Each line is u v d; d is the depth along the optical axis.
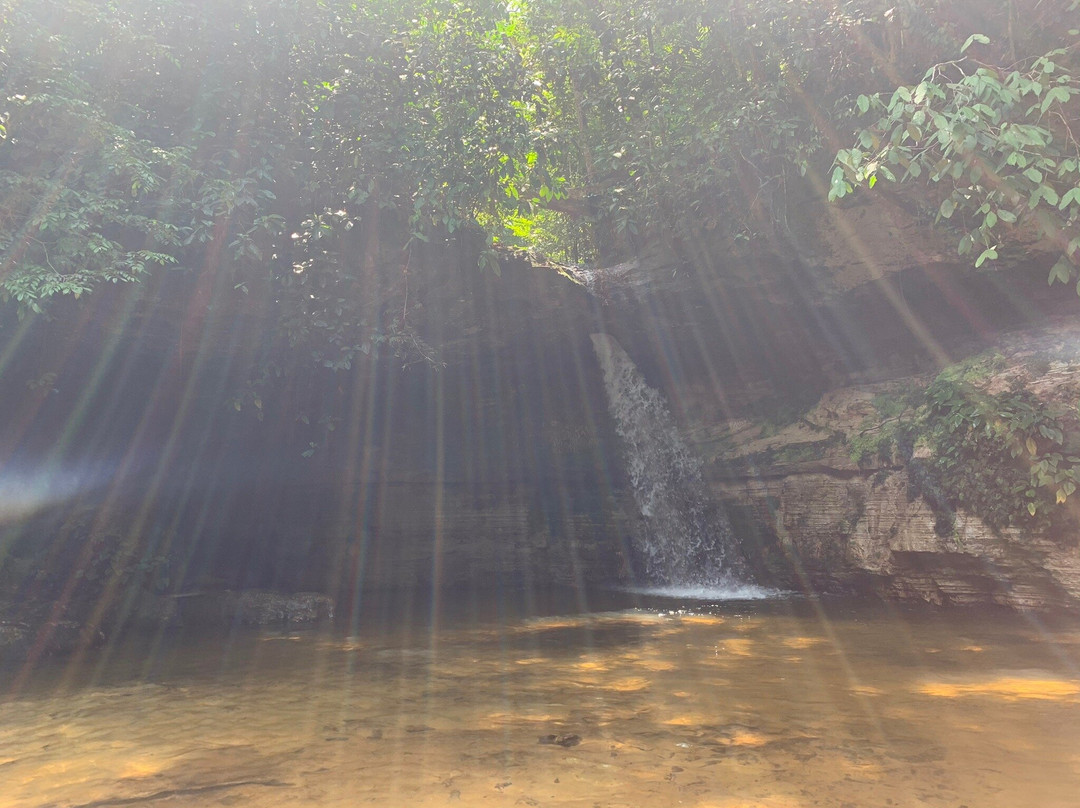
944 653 6.83
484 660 7.00
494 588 13.84
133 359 11.05
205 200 9.85
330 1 11.50
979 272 10.71
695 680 5.91
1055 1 8.88
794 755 4.05
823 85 11.27
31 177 8.52
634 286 13.83
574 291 13.79
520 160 12.28
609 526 14.60
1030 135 5.64
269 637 8.72
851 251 11.68
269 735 4.64
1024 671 6.06
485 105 12.03
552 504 15.05
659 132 12.45
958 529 9.48
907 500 10.19
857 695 5.34
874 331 12.38
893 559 10.26
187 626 9.72
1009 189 6.43
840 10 10.73
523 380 14.64
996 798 3.39
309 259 11.42
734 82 12.12
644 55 12.95
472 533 14.66
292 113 11.58
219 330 11.34
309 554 13.87
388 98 11.91
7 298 8.31
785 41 11.33
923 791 3.49
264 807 3.46
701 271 13.02
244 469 13.62
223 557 13.16
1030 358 10.02
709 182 11.99
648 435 14.66
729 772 3.80
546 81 13.71
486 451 14.95
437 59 11.98
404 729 4.71
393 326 11.88
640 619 9.45
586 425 15.17
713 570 13.16
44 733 4.82
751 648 7.25
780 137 11.16
